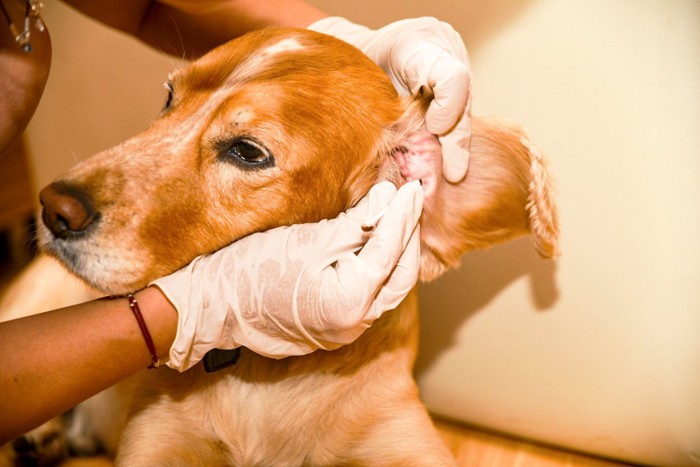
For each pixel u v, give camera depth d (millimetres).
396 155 656
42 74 663
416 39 638
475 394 784
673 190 686
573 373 742
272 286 598
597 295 722
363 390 701
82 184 601
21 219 991
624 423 734
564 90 705
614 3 682
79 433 816
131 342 592
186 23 802
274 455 710
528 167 644
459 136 624
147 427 699
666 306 702
